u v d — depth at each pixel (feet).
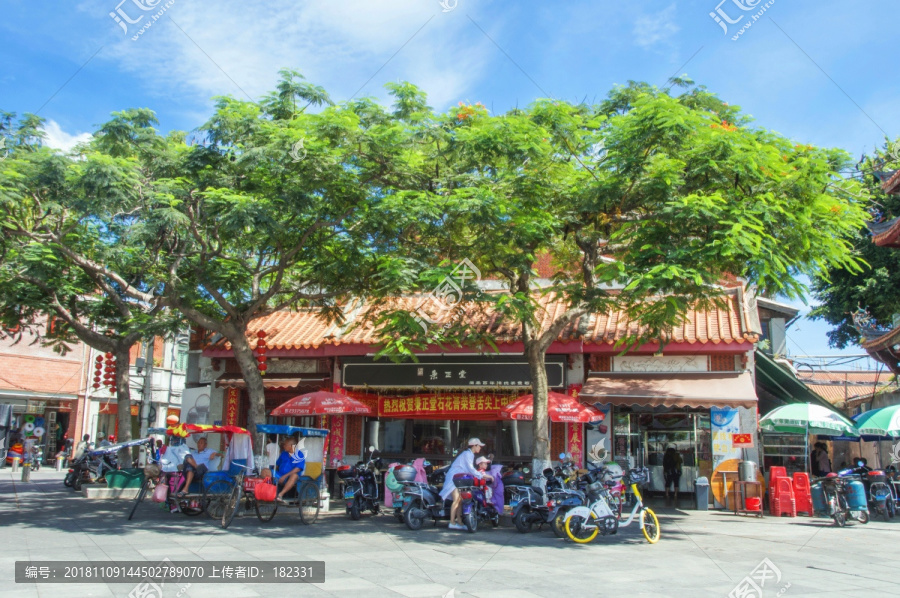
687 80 46.88
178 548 30.17
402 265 39.34
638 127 36.01
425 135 41.83
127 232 40.27
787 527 42.70
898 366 56.34
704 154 36.52
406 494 38.99
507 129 38.32
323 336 59.52
